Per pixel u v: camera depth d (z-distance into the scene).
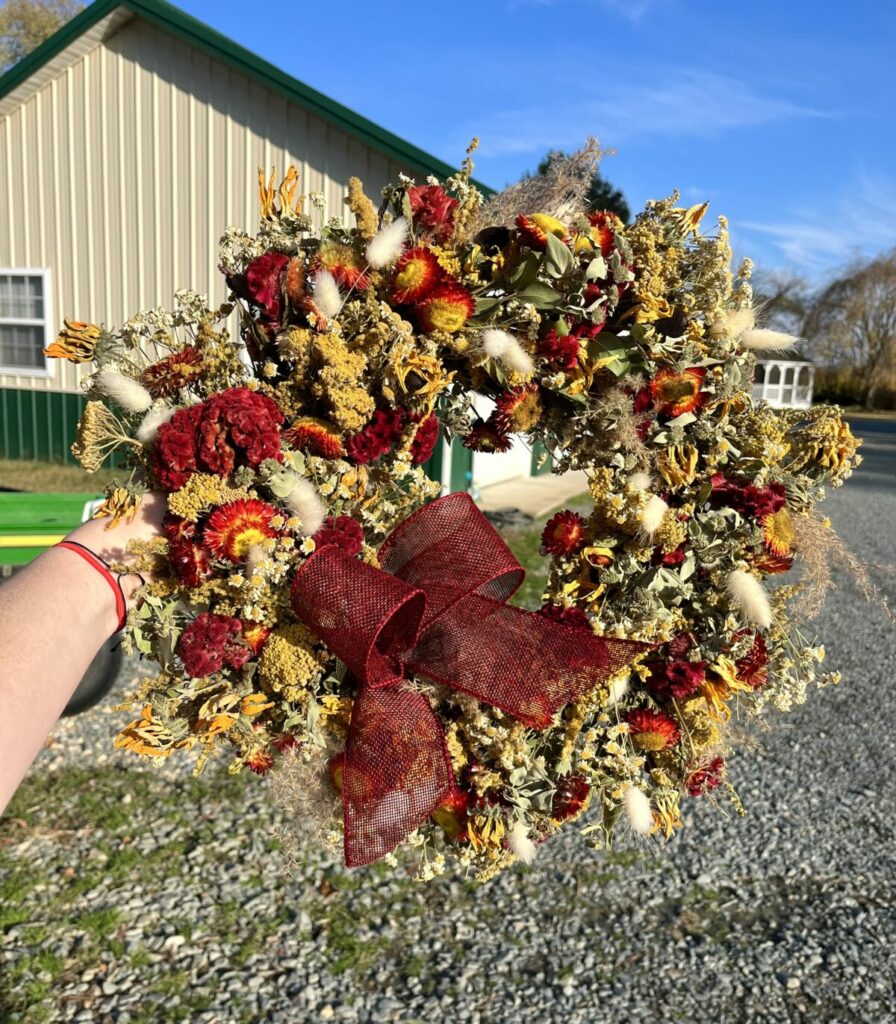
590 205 1.18
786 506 1.17
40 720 0.78
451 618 1.00
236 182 7.29
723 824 3.09
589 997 2.20
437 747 0.97
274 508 0.95
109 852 2.64
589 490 1.11
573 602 1.10
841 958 2.40
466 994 2.19
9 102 7.99
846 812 3.21
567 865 2.77
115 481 0.96
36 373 8.59
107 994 2.11
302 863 2.65
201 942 2.31
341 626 0.92
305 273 1.06
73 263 8.16
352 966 2.26
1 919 2.33
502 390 1.12
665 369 1.12
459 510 1.05
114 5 7.15
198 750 3.29
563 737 1.10
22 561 3.17
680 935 2.47
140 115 7.58
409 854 2.75
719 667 1.13
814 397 32.34
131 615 0.92
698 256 1.15
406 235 1.07
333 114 6.67
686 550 1.13
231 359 1.03
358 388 1.00
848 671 4.75
